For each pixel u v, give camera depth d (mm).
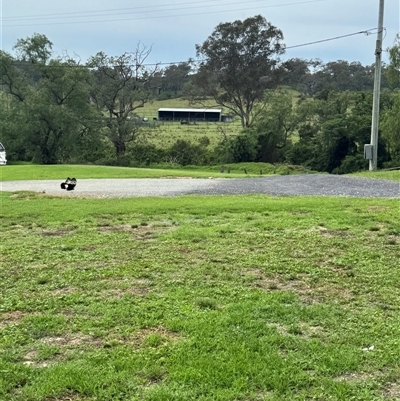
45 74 49375
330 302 4848
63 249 7262
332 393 3168
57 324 4336
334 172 46875
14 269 6219
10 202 12500
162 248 7145
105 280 5664
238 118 80188
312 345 3812
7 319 4527
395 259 6312
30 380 3361
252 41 59625
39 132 48469
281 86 67188
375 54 20812
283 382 3273
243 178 19859
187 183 17766
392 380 3338
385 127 39719
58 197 13555
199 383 3281
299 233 7871
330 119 51031
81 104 50438
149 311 4602
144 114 83875
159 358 3617
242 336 3979
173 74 82438
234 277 5668
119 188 16188
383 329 4137
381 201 10523
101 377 3357
